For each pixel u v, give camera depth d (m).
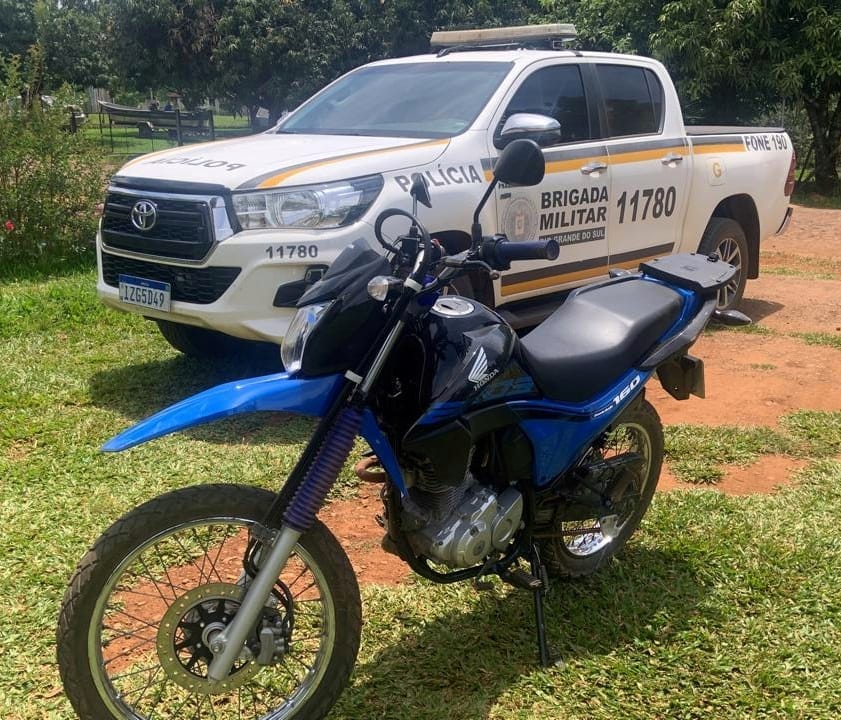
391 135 5.36
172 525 2.36
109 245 5.08
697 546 3.64
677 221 6.69
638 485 3.52
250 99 24.06
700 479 4.34
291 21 22.23
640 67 6.51
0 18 33.78
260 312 4.53
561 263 5.79
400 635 3.07
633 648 3.02
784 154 7.86
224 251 4.51
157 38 22.98
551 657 2.95
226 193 4.54
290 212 4.50
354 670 2.89
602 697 2.78
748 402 5.45
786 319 7.54
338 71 22.69
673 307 3.36
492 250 2.46
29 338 6.20
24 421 4.75
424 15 22.42
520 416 2.80
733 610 3.23
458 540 2.69
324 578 2.53
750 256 7.78
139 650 2.93
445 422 2.58
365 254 2.44
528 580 2.91
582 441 2.99
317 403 2.44
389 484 2.66
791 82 15.27
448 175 5.00
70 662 2.29
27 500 3.92
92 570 2.28
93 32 34.12
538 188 5.48
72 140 8.98
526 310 5.70
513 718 2.68
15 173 8.66
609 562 3.52
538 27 6.30
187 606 2.38
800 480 4.32
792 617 3.20
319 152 4.91
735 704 2.76
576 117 5.92
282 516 2.46
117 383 5.39
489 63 5.75
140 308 4.93
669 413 5.26
